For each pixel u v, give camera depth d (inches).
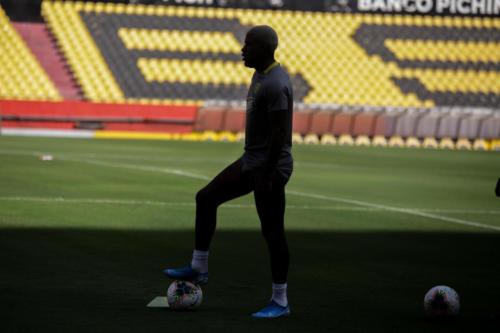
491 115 3801.7
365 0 4375.0
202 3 4254.4
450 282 871.7
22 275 845.2
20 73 3887.8
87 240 1069.1
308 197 1615.4
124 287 800.9
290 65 4197.8
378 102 4158.5
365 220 1337.4
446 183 2004.2
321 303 757.9
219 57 4148.6
